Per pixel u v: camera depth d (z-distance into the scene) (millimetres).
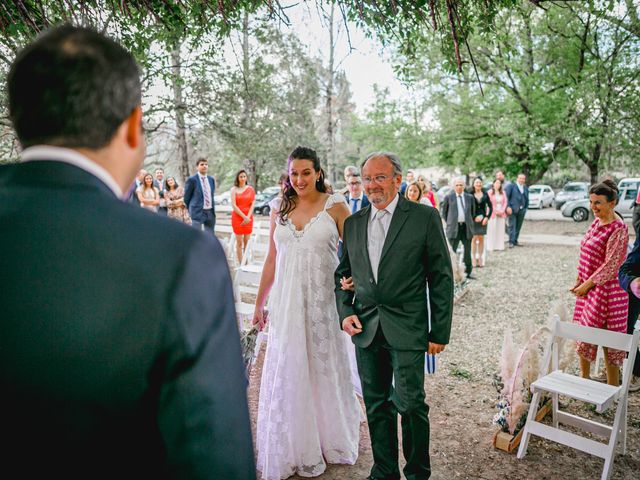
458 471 3068
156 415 652
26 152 713
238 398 683
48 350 618
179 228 706
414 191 7031
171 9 3113
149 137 8703
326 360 2922
